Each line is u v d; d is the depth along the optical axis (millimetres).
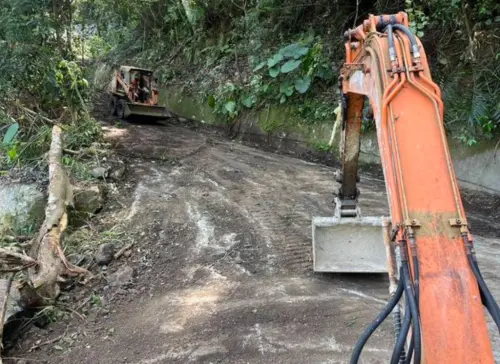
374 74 2828
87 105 10641
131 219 6598
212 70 15445
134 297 4836
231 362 3771
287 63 11477
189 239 6039
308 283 5031
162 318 4418
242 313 4457
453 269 2123
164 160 9711
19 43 8703
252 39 13781
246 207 7156
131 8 19359
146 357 3865
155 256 5633
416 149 2430
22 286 4477
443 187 2328
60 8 9820
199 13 16688
